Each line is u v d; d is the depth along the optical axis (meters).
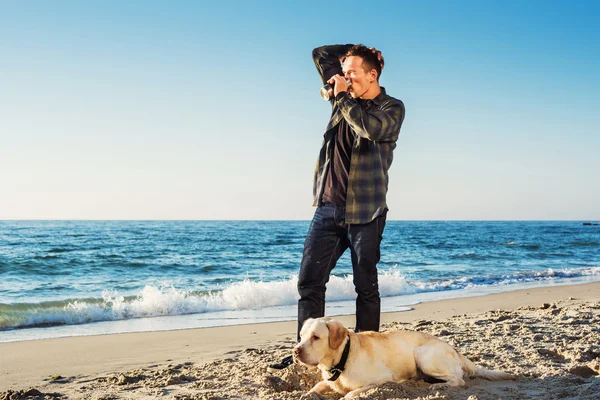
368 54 4.14
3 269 18.20
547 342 5.77
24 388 4.55
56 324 8.76
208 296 11.55
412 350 4.07
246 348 6.37
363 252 4.18
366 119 3.88
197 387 4.31
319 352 3.72
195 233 49.53
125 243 33.19
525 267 20.94
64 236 41.19
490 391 3.85
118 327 8.38
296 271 19.47
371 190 4.15
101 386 4.51
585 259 24.86
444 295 12.48
